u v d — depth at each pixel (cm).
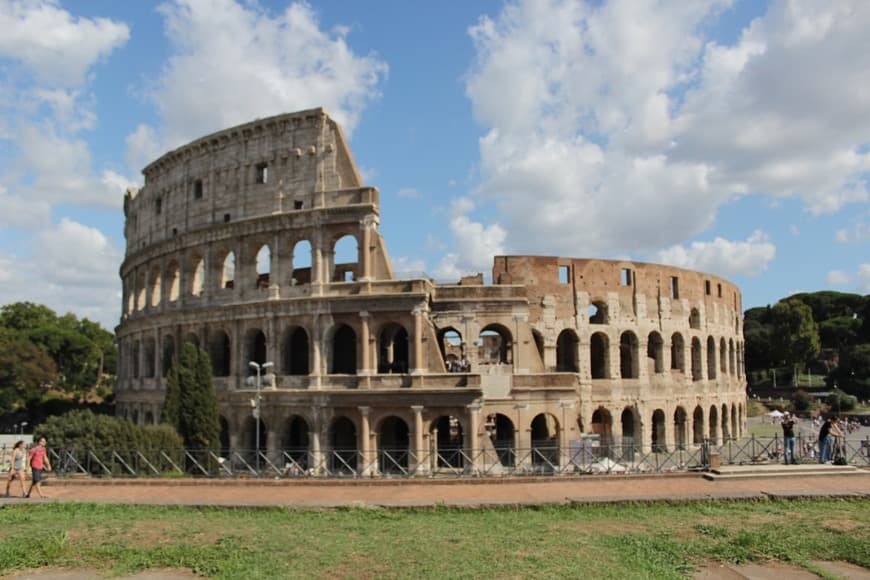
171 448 6712
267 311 8194
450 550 2841
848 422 13762
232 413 8319
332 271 8238
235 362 8425
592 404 9219
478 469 6844
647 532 3209
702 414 10775
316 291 8050
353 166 8319
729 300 12112
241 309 8425
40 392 15238
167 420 7425
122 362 11044
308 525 3356
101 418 6719
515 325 8112
